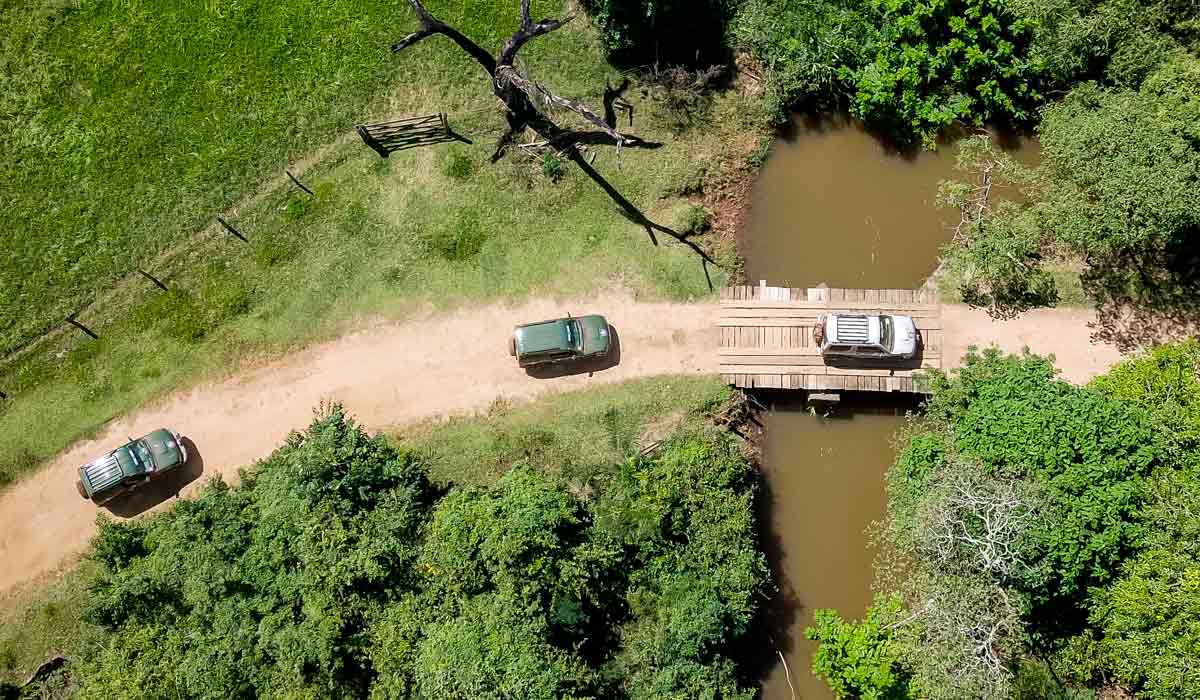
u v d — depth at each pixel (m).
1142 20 35.94
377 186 38.84
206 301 38.41
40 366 38.19
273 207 38.78
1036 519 30.52
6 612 37.00
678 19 38.69
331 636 32.16
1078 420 31.89
